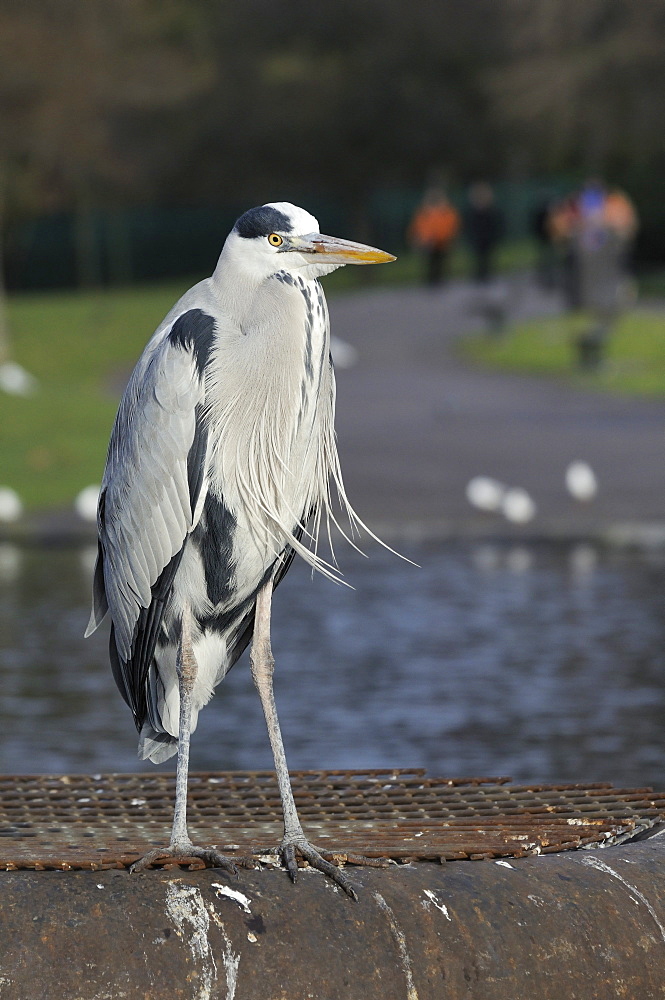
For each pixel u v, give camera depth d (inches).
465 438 1077.8
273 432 253.0
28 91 1941.4
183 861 224.8
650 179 2578.7
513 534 766.5
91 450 1053.2
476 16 2832.2
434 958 220.1
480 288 2198.6
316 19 2893.7
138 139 2837.1
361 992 215.8
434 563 701.9
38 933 212.8
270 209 253.8
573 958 225.8
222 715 470.3
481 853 237.3
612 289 1674.5
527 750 413.1
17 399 1267.2
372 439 1077.8
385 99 2874.0
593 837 254.5
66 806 289.6
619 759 405.1
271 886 223.6
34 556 737.6
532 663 513.3
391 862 233.6
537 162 3075.8
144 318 2106.3
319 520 272.7
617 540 746.8
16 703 474.9
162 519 253.8
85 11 2036.2
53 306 2274.9
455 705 464.1
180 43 3014.3
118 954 212.7
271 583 260.5
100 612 276.2
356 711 460.4
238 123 2898.6
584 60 2456.9
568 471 932.0
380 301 2092.8
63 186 2306.8
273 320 251.8
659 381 1376.7
